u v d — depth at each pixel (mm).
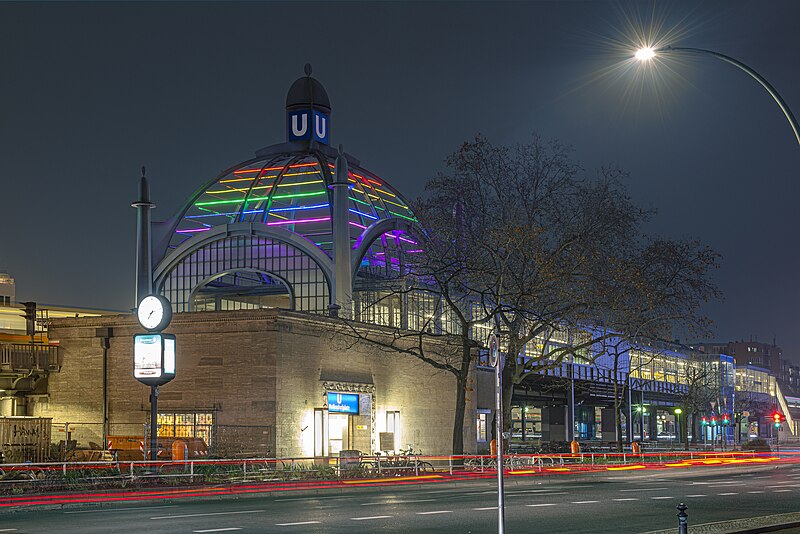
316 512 24703
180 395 46219
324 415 47812
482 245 50250
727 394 145500
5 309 79750
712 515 24094
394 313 62281
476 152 51375
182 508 26531
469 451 59375
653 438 132500
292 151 70500
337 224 60656
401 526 21125
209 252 66000
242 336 45594
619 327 58125
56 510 26609
